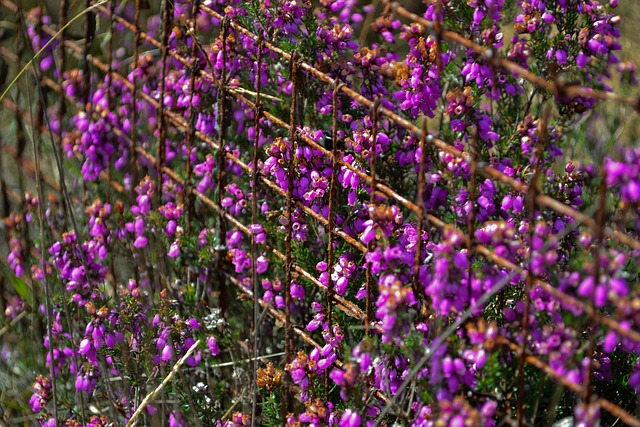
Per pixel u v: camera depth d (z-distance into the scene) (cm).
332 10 531
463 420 355
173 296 573
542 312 388
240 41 554
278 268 556
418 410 409
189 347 520
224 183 568
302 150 486
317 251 536
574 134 534
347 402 457
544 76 491
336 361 473
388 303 388
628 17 745
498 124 518
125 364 511
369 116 471
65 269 569
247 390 533
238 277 574
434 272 392
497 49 465
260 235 522
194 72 575
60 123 702
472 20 491
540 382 386
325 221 479
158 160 612
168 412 538
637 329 344
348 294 498
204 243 577
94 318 502
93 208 587
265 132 567
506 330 396
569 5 486
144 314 521
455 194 438
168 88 607
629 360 467
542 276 422
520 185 367
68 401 558
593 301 333
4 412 589
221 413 536
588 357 343
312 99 535
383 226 418
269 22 532
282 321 532
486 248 398
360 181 464
